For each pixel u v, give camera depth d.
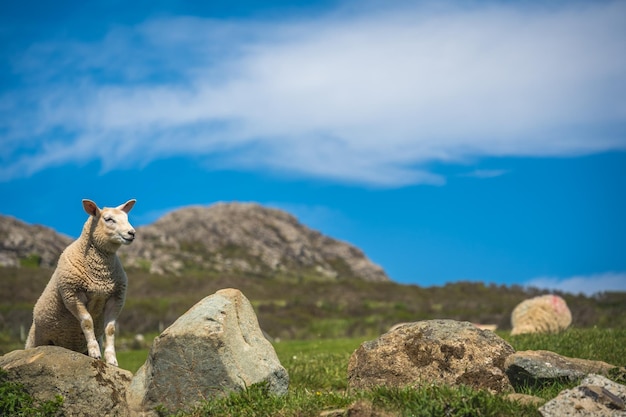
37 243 84.50
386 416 8.23
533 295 54.50
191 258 106.00
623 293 42.19
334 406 8.80
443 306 47.50
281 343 24.14
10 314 35.25
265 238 127.81
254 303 48.00
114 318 10.64
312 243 136.62
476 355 10.02
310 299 51.91
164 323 37.09
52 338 10.90
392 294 57.00
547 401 8.33
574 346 13.93
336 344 22.20
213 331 9.75
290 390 10.94
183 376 9.70
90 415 9.59
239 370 9.70
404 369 10.06
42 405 9.42
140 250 96.69
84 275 10.27
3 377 9.53
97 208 10.35
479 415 7.97
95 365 9.84
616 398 8.04
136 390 9.98
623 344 13.98
